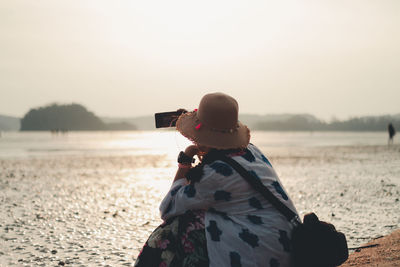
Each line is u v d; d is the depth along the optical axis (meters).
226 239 2.66
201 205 2.77
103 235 6.69
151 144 58.41
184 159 3.01
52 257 5.43
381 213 8.39
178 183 2.94
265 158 3.00
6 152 34.69
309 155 29.05
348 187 12.52
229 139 2.82
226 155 2.84
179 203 2.81
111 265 5.09
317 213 8.47
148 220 7.93
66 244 6.12
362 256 4.84
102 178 15.61
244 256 2.61
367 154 30.30
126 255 5.53
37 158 26.91
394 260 4.46
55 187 12.91
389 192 11.26
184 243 2.77
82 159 26.12
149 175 16.81
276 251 2.66
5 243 6.15
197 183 2.76
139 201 10.27
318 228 2.66
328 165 20.81
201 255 2.71
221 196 2.73
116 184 13.77
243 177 2.74
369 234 6.47
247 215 2.73
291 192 11.54
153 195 11.28
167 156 29.88
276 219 2.73
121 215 8.43
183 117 3.02
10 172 17.70
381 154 30.31
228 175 2.72
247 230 2.67
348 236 6.36
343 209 8.91
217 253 2.64
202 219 2.79
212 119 2.81
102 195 11.25
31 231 6.96
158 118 3.10
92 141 72.19
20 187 12.88
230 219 2.73
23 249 5.82
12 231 6.95
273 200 2.74
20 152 34.72
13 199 10.49
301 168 19.20
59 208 9.23
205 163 2.85
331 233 2.64
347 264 4.55
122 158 27.39
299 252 2.67
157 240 2.88
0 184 13.59
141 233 6.85
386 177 15.33
